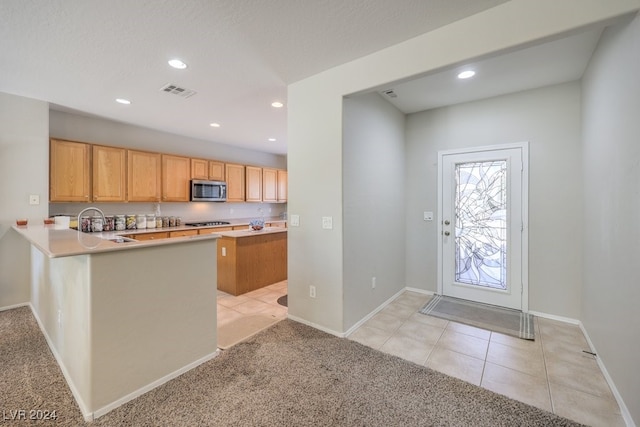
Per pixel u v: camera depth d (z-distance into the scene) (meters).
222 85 3.04
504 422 1.66
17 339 2.57
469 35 1.97
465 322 3.01
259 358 2.32
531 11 1.77
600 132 2.22
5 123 3.19
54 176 3.69
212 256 2.33
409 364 2.24
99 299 1.68
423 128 3.89
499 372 2.13
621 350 1.78
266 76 2.83
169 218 5.17
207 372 2.13
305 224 2.94
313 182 2.85
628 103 1.68
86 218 4.23
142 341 1.89
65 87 3.06
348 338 2.67
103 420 1.65
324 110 2.75
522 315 3.19
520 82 2.99
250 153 6.76
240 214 6.69
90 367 1.65
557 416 1.70
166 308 2.02
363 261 3.03
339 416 1.70
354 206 2.86
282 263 4.71
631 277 1.65
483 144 3.47
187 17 1.92
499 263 3.44
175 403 1.80
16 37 2.12
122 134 4.56
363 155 3.01
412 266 4.05
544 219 3.14
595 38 2.20
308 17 1.95
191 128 4.82
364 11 1.89
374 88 2.46
